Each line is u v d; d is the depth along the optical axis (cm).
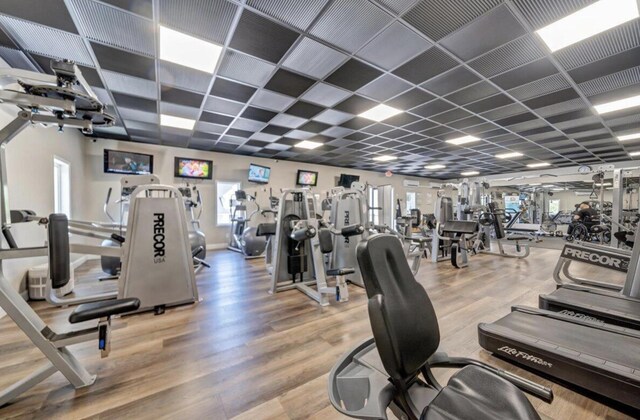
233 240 678
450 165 907
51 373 154
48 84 148
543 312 228
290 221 360
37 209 335
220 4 202
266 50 259
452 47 251
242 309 287
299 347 210
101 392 157
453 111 411
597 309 229
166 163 636
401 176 1111
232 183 724
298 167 837
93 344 211
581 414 144
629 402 139
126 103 380
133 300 164
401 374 94
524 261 543
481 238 648
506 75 301
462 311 283
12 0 193
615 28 223
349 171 959
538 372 174
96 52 259
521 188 1181
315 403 150
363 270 103
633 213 610
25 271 301
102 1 196
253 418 140
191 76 306
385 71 295
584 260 288
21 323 148
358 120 455
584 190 1321
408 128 497
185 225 294
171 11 208
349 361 124
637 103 376
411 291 114
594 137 547
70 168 461
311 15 213
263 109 407
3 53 258
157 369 180
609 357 157
